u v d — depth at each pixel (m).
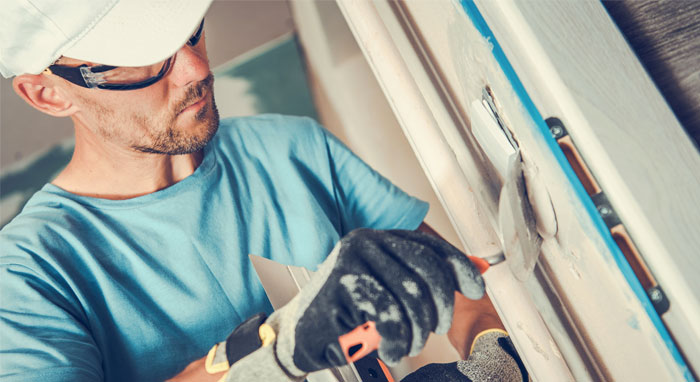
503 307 0.72
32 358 0.75
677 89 0.53
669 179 0.46
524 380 0.83
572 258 0.56
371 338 0.53
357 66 1.97
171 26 0.77
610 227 0.48
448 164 0.74
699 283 0.45
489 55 0.52
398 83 0.75
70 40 0.74
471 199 0.74
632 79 0.48
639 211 0.46
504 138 0.56
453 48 0.62
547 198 0.54
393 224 1.15
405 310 0.52
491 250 0.73
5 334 0.76
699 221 0.45
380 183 1.16
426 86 0.73
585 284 0.56
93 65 0.78
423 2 0.64
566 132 0.48
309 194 1.06
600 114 0.47
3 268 0.82
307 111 2.28
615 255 0.47
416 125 0.75
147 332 0.88
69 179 0.96
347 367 0.82
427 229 1.17
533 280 0.67
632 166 0.46
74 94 0.82
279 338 0.60
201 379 0.73
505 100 0.53
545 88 0.47
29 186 2.21
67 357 0.76
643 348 0.51
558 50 0.47
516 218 0.56
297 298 0.59
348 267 0.54
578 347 0.64
